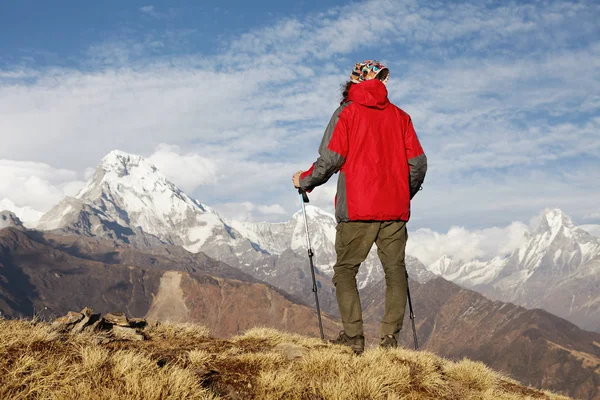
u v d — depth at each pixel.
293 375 5.93
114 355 5.48
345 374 6.09
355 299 7.48
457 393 6.79
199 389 5.09
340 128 7.09
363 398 5.67
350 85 7.75
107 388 4.77
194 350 6.61
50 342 5.76
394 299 7.54
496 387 7.81
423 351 7.84
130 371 5.14
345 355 6.81
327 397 5.63
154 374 5.16
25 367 4.88
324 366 6.41
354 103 7.19
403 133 7.43
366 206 7.00
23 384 4.70
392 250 7.47
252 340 8.18
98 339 6.82
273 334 8.52
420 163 7.43
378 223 7.20
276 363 6.48
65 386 4.71
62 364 5.14
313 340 8.23
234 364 6.35
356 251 7.35
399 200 7.16
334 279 7.58
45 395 4.62
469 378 7.52
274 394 5.59
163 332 8.33
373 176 7.05
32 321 6.57
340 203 7.29
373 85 7.20
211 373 5.96
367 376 5.98
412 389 6.35
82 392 4.61
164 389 4.84
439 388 6.61
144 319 8.69
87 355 5.36
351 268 7.48
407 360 7.14
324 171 7.19
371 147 7.10
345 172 7.20
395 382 6.21
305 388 5.84
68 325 7.08
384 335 7.65
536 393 8.56
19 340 5.49
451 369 7.72
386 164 7.14
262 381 5.75
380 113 7.22
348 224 7.27
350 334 7.54
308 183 7.47
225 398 5.48
